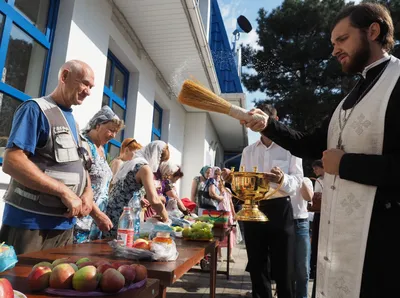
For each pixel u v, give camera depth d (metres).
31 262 1.36
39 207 1.77
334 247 1.22
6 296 0.73
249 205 2.14
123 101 5.84
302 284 3.04
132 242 1.70
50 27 3.70
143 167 2.58
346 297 1.15
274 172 2.14
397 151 1.13
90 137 2.64
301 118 16.28
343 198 1.22
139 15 5.06
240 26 12.38
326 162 1.25
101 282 0.97
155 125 7.87
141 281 1.08
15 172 1.65
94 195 2.47
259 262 2.66
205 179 6.16
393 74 1.20
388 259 1.08
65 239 1.95
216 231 3.19
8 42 3.06
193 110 9.84
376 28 1.25
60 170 1.88
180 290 4.05
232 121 11.11
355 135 1.23
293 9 17.59
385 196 1.12
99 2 4.40
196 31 5.46
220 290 4.16
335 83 16.48
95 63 4.37
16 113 1.80
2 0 2.96
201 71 6.75
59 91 2.02
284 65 17.67
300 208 3.08
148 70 6.50
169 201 4.32
